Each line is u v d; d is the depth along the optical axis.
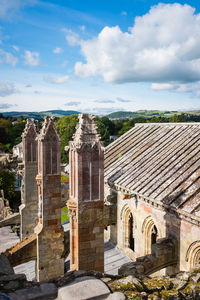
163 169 26.19
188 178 22.94
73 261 18.28
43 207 22.38
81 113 17.69
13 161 69.50
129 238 28.59
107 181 29.45
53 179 22.55
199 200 19.58
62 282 9.80
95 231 18.17
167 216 21.31
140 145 34.34
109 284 10.09
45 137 21.89
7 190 63.75
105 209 29.02
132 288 10.02
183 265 19.75
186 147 27.97
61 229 23.17
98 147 17.59
